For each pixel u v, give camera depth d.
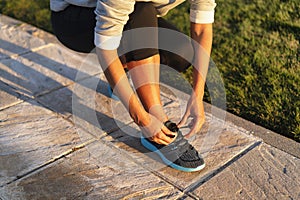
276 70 3.31
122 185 2.40
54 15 2.69
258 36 3.68
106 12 2.13
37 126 2.78
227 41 3.63
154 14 2.38
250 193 2.37
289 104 3.00
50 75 3.25
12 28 3.81
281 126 2.85
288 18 3.87
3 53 3.48
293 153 2.64
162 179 2.44
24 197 2.30
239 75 3.28
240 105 3.02
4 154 2.55
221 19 3.88
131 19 2.33
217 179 2.45
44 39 3.68
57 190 2.35
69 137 2.70
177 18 3.89
